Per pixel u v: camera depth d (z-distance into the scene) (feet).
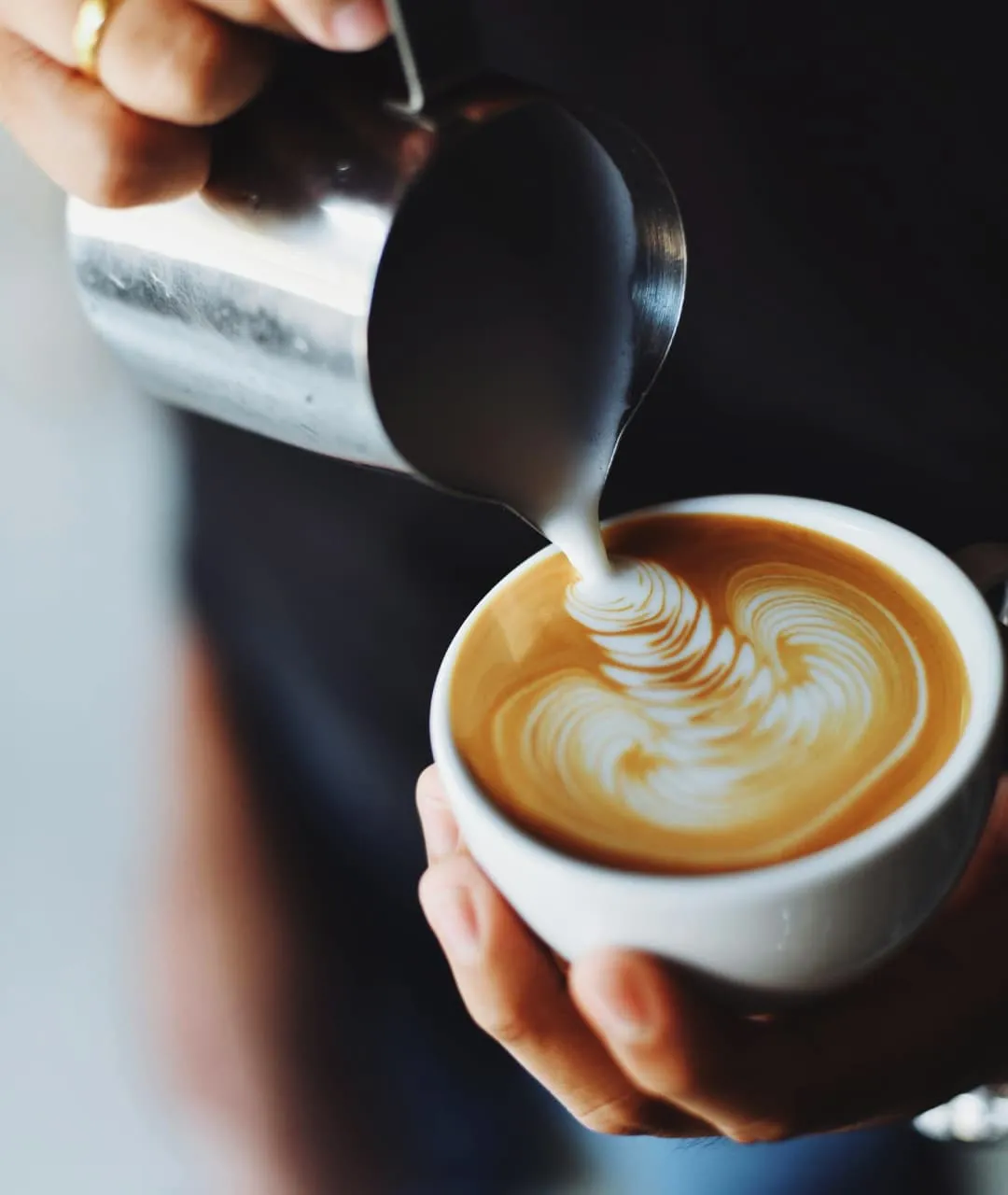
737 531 1.49
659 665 1.40
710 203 1.83
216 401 1.33
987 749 1.27
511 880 1.29
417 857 1.96
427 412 1.32
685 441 1.91
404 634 1.97
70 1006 2.39
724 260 1.84
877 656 1.38
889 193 1.82
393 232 1.19
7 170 2.80
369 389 1.22
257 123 1.22
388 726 1.97
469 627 1.44
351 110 1.21
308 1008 1.89
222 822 1.95
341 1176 1.89
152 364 1.34
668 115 1.82
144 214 1.27
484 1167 1.89
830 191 1.82
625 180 1.36
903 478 1.88
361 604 1.96
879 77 1.78
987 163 1.80
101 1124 2.25
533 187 1.36
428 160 1.17
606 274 1.40
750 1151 1.83
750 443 1.91
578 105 1.22
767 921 1.23
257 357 1.26
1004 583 1.49
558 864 1.26
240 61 1.20
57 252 2.86
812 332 1.85
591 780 1.32
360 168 1.19
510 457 1.38
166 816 1.97
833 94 1.80
